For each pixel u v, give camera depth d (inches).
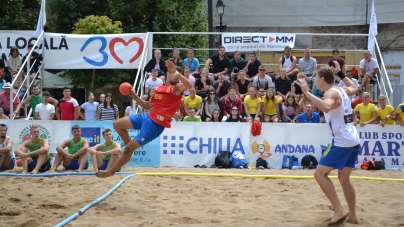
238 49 547.8
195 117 451.2
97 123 434.3
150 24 691.4
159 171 389.1
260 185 323.3
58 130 434.0
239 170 403.9
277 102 467.8
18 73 479.5
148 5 676.1
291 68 526.0
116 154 374.3
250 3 721.6
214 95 464.1
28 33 544.1
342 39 715.4
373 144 439.5
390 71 713.6
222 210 243.1
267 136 437.4
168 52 684.7
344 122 209.8
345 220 217.5
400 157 438.3
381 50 716.7
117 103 693.9
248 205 256.2
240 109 471.8
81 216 226.4
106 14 669.3
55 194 279.7
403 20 695.7
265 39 546.6
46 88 704.4
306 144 436.8
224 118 459.5
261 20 721.6
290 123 437.1
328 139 436.8
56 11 672.4
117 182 324.2
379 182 348.8
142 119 245.3
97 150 381.4
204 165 433.1
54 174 360.2
